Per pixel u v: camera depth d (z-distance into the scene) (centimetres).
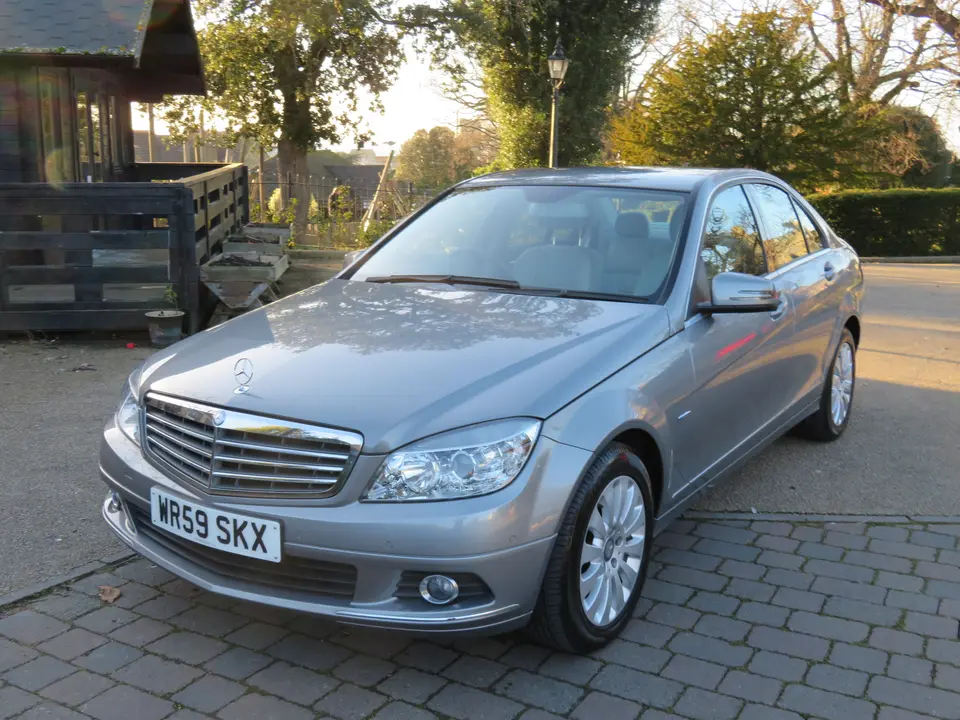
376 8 2297
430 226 447
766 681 298
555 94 1886
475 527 263
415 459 267
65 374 690
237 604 345
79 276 794
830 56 2788
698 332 361
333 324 349
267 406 286
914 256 2136
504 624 277
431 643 320
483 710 280
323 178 2134
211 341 350
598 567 305
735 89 2323
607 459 298
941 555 397
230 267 844
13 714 273
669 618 339
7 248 779
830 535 419
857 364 791
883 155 2758
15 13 887
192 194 798
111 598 345
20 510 429
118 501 343
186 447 300
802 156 2325
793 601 353
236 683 293
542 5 2416
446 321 344
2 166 925
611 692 291
